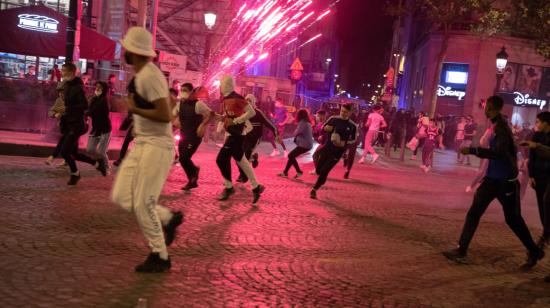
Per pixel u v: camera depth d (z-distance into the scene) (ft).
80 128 30.04
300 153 43.01
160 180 16.40
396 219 29.94
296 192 36.04
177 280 16.31
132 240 20.16
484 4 98.22
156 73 15.88
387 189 42.78
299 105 100.07
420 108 152.66
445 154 100.53
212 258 19.06
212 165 45.14
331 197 35.55
